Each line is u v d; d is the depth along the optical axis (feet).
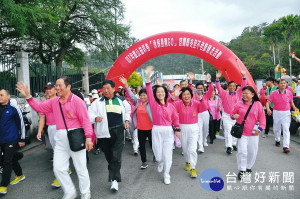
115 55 54.95
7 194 13.21
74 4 46.70
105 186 14.05
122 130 13.80
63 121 11.28
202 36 28.63
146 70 14.10
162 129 14.10
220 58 28.12
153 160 18.75
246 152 14.33
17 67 26.55
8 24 32.50
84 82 43.96
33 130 28.17
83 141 11.27
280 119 20.61
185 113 15.17
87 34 53.31
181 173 15.94
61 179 11.35
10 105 13.71
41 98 30.35
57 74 34.35
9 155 13.43
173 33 28.76
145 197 12.48
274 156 19.01
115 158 13.42
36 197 12.79
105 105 13.55
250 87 14.05
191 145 15.11
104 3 49.73
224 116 20.90
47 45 47.50
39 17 28.58
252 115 14.08
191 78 23.76
